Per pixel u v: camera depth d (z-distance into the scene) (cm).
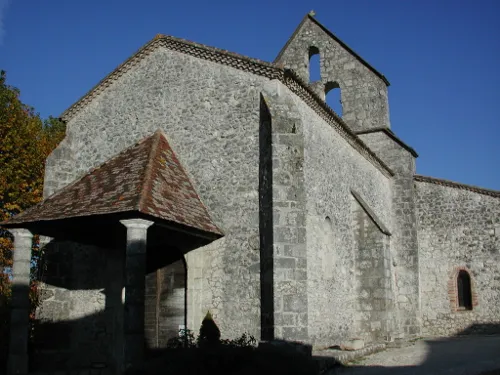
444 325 2220
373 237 1750
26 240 1269
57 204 1310
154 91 1605
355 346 1455
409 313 2172
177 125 1540
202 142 1489
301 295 1240
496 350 1523
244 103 1457
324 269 1520
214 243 1387
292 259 1256
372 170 2100
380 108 2373
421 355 1459
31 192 2344
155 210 1156
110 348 1429
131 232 1123
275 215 1276
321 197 1555
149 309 1419
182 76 1574
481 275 2195
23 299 1238
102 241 1462
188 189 1401
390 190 2309
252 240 1345
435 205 2325
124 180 1301
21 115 2552
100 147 1642
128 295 1094
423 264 2298
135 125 1605
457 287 2247
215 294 1352
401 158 2319
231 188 1412
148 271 1443
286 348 1142
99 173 1430
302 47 2480
